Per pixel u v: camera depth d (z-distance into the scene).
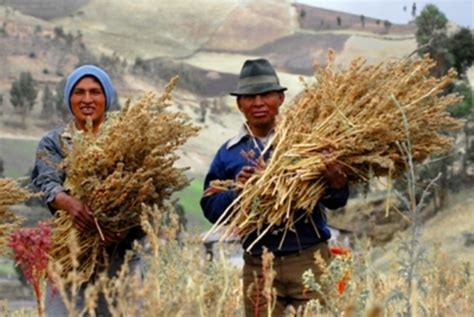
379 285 5.95
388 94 7.49
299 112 7.54
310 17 98.19
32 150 76.69
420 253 5.70
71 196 7.24
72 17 118.75
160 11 117.19
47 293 7.04
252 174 7.33
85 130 7.50
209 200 7.40
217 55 105.44
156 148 7.24
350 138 7.32
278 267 7.25
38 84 97.19
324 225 7.38
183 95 85.75
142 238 7.42
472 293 6.99
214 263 5.72
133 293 5.25
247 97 7.54
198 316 5.29
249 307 7.23
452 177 38.69
